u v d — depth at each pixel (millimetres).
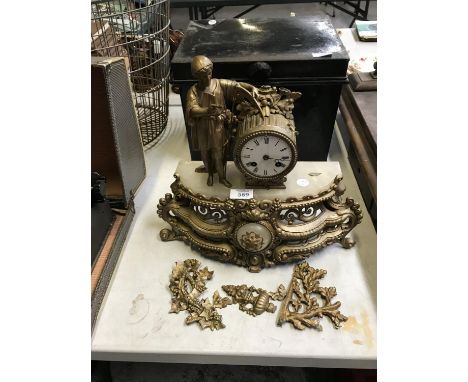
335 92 979
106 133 851
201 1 1777
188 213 831
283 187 772
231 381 914
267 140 696
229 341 694
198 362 698
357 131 1084
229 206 751
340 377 923
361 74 1206
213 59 939
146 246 888
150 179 1100
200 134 723
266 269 820
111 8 1163
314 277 786
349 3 2410
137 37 1112
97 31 1079
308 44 992
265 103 713
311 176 801
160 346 692
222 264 837
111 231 872
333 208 817
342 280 794
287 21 1130
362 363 671
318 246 807
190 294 764
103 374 914
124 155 886
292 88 971
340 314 720
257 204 743
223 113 707
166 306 761
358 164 1102
